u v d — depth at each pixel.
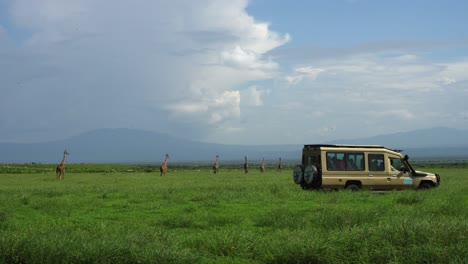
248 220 13.27
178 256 7.80
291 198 19.62
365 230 9.41
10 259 7.73
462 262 7.28
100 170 77.00
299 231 10.06
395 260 7.90
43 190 23.52
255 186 26.70
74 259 7.61
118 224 12.46
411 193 19.33
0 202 17.48
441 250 8.01
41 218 13.86
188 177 47.94
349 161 22.70
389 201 18.23
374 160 23.02
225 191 22.61
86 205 17.20
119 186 29.30
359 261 8.06
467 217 12.85
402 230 9.09
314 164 22.95
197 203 18.20
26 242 8.01
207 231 11.31
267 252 8.40
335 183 22.36
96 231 10.48
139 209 16.03
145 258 7.64
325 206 16.42
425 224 9.39
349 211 12.78
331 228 10.94
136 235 9.20
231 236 9.30
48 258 7.54
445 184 28.28
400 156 23.52
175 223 12.30
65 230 10.25
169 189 24.47
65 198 19.69
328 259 7.96
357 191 21.77
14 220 13.20
